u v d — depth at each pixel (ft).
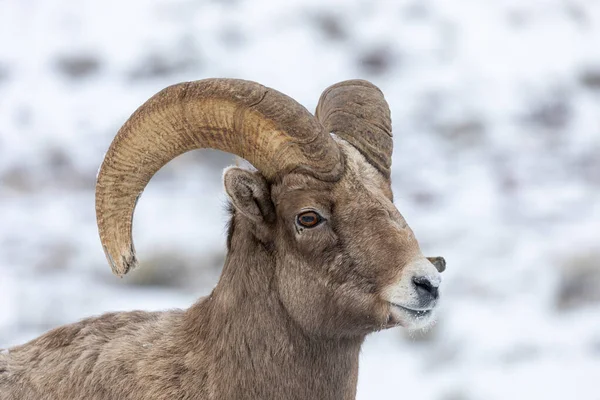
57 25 447.01
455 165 355.56
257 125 75.82
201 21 441.27
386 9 457.68
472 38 446.60
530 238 264.72
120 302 214.90
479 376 187.42
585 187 334.24
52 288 226.99
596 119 398.62
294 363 78.89
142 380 80.69
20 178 334.03
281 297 78.59
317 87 405.18
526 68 431.43
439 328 206.59
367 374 186.91
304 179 76.33
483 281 231.91
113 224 78.13
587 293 225.97
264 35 433.89
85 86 407.44
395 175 347.15
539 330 208.64
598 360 194.29
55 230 284.41
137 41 431.02
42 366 84.17
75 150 360.48
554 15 466.29
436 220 294.66
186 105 76.38
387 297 74.90
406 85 414.41
